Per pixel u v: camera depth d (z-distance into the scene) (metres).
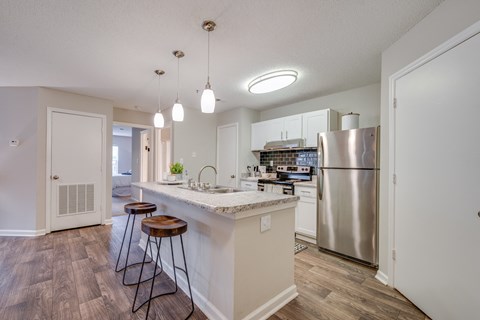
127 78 3.04
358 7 1.66
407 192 1.90
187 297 1.92
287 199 1.78
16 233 3.38
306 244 3.22
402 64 2.00
